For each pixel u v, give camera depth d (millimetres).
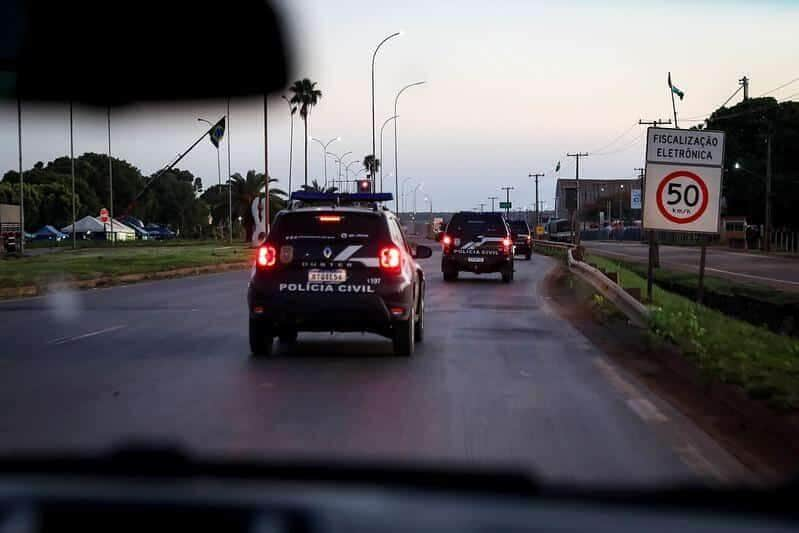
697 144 18062
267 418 9234
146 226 137375
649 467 7430
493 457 7633
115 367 12633
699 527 3660
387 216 13664
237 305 22688
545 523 3516
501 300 24453
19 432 8609
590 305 21516
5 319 19297
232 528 3354
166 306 22406
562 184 154500
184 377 11789
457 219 32688
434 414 9484
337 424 8961
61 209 126625
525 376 12016
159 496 3658
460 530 3307
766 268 46281
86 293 27016
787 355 12617
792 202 78625
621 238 117938
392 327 13445
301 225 13328
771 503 4043
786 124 81312
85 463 4164
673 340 13859
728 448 8180
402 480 4395
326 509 3514
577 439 8398
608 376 12086
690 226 18078
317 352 14117
